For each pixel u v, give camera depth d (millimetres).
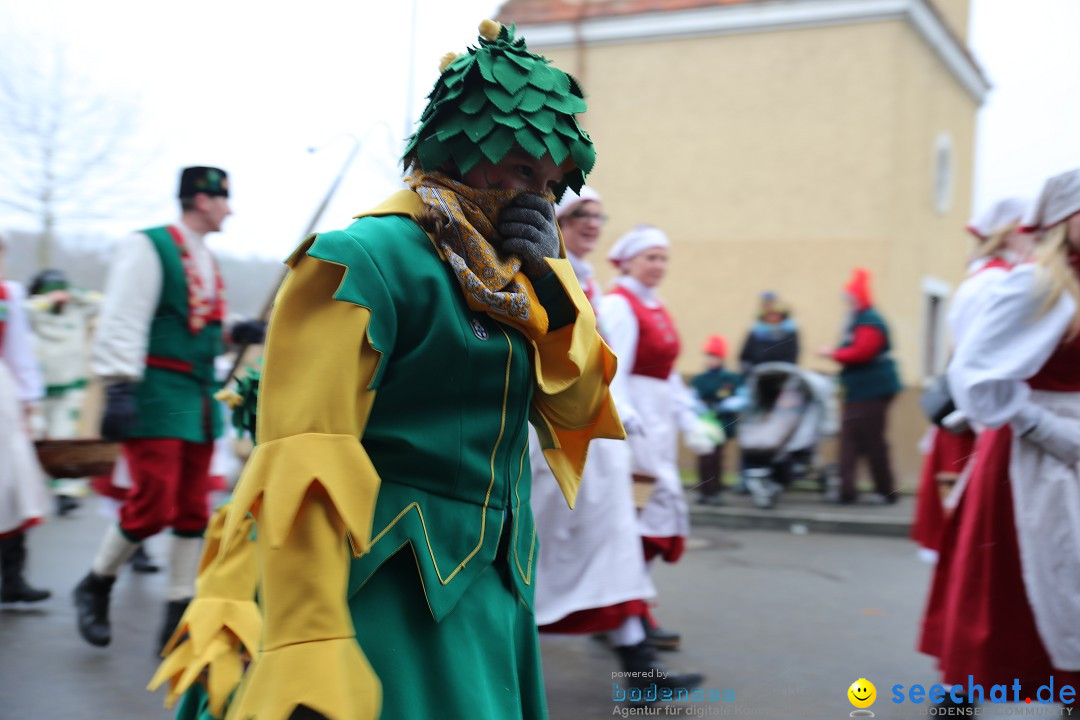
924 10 12156
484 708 1668
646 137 12766
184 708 2000
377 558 1617
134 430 3914
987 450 3236
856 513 8109
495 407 1751
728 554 6844
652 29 12578
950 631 3246
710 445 4492
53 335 7586
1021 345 3049
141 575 5688
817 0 11961
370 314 1558
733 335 12508
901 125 11977
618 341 4094
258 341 4402
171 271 3980
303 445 1519
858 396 8438
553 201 1917
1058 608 3080
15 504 4688
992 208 4461
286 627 1500
